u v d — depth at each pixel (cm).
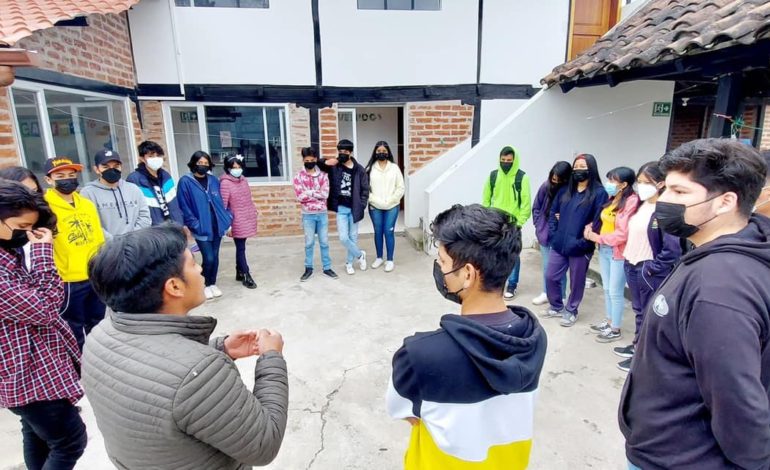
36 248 178
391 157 525
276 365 131
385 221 522
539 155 602
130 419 101
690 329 109
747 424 101
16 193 166
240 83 611
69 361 185
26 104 367
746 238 115
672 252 273
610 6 659
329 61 624
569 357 326
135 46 579
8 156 333
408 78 642
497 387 103
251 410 110
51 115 402
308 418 264
